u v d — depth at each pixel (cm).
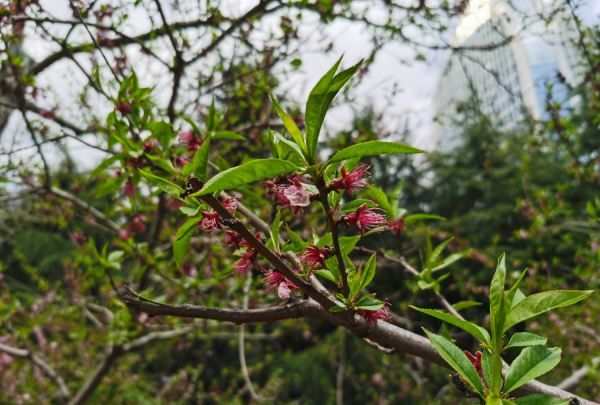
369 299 106
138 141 203
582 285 493
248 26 329
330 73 87
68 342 697
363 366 1046
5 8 275
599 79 412
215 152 383
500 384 89
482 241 1258
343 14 339
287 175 126
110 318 458
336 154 91
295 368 1102
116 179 214
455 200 1634
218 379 1120
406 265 202
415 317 533
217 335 600
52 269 934
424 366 768
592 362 468
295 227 308
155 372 1085
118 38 317
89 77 233
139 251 349
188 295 405
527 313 90
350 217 115
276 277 123
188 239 123
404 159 932
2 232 632
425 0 337
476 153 1627
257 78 374
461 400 615
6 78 355
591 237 447
